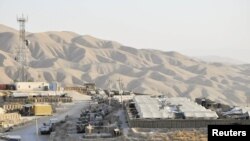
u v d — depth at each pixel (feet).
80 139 428.15
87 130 449.06
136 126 431.84
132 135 415.03
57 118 651.25
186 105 519.60
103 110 647.56
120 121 504.84
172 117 448.24
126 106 577.84
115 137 421.59
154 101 563.48
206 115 449.48
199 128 426.51
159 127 428.15
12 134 533.55
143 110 474.08
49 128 538.47
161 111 468.75
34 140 497.46
